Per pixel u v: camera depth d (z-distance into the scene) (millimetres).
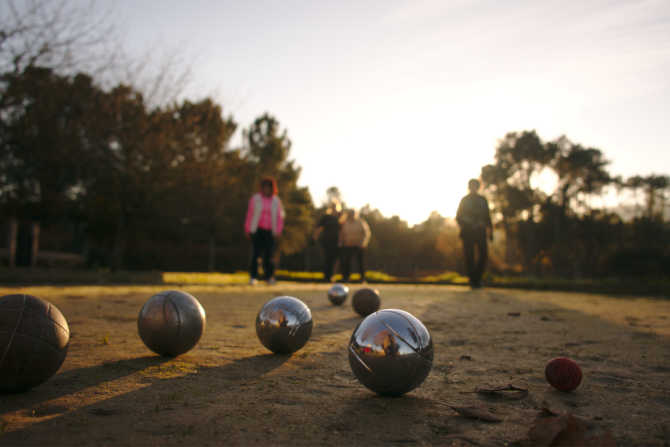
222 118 21328
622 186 46906
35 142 13891
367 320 2412
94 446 1617
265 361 3123
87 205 20688
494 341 4023
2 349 2141
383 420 1952
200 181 19531
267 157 38812
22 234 14195
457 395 2359
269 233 11133
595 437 1646
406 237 78062
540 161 52062
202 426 1832
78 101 15453
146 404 2117
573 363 2434
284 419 1939
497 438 1747
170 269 26609
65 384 2438
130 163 16344
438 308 6910
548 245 51688
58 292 7535
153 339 3072
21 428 1785
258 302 7359
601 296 10016
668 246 35844
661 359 3246
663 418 1995
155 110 17062
